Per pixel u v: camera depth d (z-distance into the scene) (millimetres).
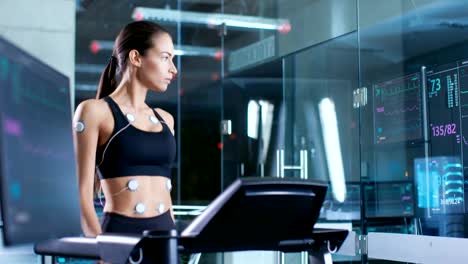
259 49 5059
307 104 4477
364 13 3924
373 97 3910
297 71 4594
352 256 3816
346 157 4090
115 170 1499
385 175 3822
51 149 977
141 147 1516
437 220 3537
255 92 5121
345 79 4082
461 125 3471
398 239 3514
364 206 3824
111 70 1694
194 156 10641
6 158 827
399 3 3830
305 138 4496
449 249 3207
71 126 1076
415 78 3738
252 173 5105
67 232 1007
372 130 3887
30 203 886
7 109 836
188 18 7633
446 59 3604
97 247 1066
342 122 4125
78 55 9195
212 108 10359
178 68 9297
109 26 8547
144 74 1591
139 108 1604
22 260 2822
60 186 998
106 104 1535
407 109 3750
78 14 8242
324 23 4277
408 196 3689
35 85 932
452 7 3578
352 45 4004
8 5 4719
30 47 4746
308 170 4430
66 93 1065
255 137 5082
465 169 3438
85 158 1480
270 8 4922
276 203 1164
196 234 1079
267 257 4496
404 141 3748
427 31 3705
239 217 1129
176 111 10391
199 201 10664
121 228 1465
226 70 5469
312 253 1354
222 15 5664
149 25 1611
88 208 1444
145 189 1512
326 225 4055
